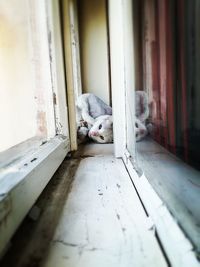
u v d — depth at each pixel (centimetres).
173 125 74
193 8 53
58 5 163
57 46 152
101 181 108
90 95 270
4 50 101
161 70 82
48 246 55
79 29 318
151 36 92
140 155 105
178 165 71
